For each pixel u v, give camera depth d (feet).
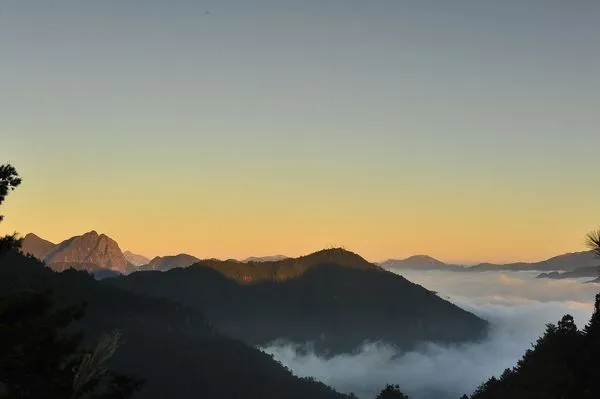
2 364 53.16
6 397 51.24
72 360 55.57
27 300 56.65
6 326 54.03
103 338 31.19
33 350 55.31
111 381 60.39
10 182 60.59
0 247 59.67
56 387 52.75
